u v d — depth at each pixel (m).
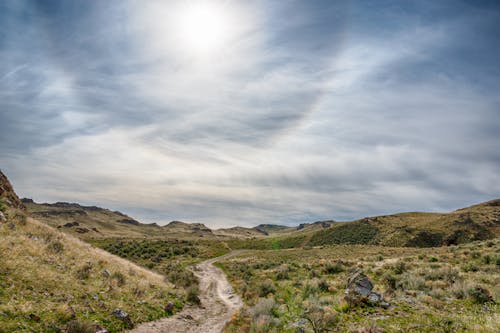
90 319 11.79
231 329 13.89
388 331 8.59
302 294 20.58
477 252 30.55
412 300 12.49
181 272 41.78
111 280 18.05
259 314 14.43
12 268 13.02
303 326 11.12
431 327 8.53
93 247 29.16
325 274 32.59
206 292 30.61
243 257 86.25
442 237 102.06
